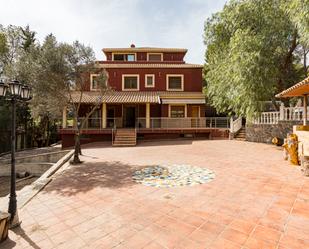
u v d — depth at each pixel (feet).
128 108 74.69
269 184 20.86
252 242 11.38
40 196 20.20
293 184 20.66
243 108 49.57
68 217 15.66
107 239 12.48
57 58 33.58
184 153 41.01
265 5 48.26
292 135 29.84
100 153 44.06
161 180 23.71
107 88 41.55
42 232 13.67
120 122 72.59
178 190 20.33
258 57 44.86
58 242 12.47
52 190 21.86
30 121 89.10
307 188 19.43
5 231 12.91
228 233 12.40
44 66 33.06
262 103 47.37
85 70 36.86
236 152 40.16
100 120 66.28
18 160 49.37
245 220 13.88
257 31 49.47
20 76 34.55
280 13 46.96
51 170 30.32
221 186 20.90
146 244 11.75
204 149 45.06
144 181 23.57
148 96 69.82
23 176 45.24
